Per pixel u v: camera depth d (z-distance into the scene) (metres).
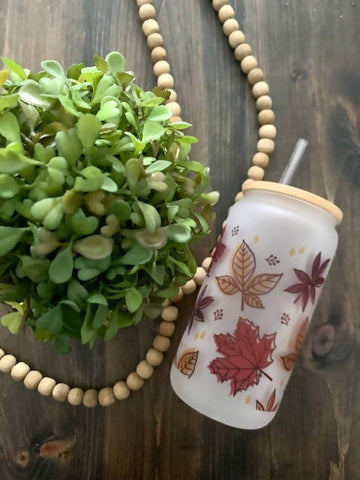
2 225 0.40
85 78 0.47
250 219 0.50
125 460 0.62
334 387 0.62
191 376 0.52
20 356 0.63
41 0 0.63
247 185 0.52
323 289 0.62
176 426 0.62
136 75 0.63
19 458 0.62
